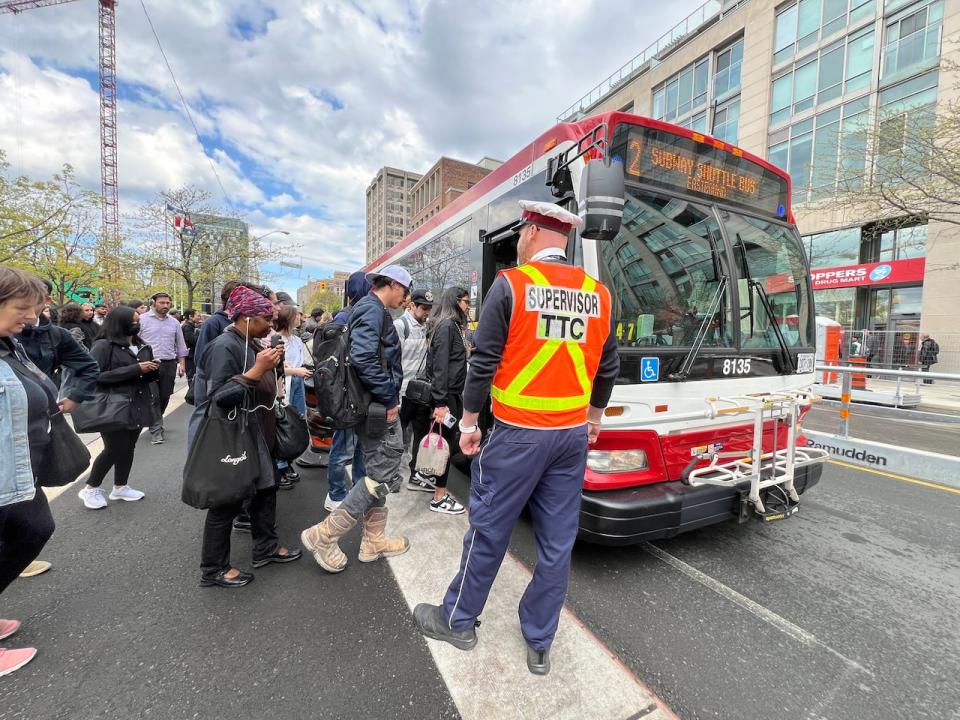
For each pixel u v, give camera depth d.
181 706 1.88
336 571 2.88
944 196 11.69
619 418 2.84
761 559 3.23
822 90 19.08
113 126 53.94
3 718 1.81
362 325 2.83
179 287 28.42
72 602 2.56
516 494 1.99
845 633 2.45
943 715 1.93
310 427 5.06
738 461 3.05
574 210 3.13
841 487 4.85
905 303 17.92
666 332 3.06
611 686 2.01
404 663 2.13
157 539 3.31
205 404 2.91
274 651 2.20
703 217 3.33
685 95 26.06
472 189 5.34
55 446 2.29
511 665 2.12
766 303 3.57
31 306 2.00
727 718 1.89
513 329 1.91
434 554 3.12
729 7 24.42
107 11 52.41
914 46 16.08
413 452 4.38
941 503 4.38
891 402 10.49
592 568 3.06
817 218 19.75
